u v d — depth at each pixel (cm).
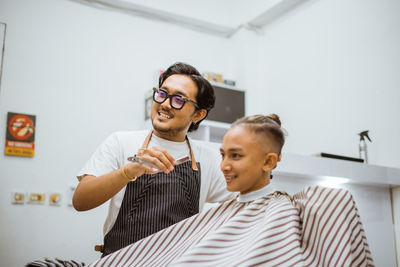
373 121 337
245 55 450
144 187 157
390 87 328
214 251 108
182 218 159
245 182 121
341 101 366
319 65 392
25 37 357
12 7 357
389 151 323
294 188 291
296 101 411
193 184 165
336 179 300
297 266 100
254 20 454
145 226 153
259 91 452
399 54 325
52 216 334
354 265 106
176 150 171
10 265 314
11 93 341
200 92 169
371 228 314
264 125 122
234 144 121
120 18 405
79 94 368
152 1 416
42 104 351
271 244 104
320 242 107
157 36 423
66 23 377
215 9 454
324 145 375
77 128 360
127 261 123
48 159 343
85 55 379
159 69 400
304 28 413
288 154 279
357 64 357
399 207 325
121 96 387
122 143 166
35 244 324
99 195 142
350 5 370
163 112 164
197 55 445
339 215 107
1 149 328
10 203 322
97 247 171
